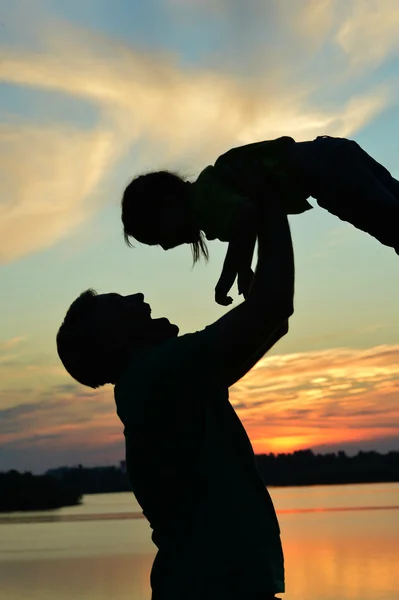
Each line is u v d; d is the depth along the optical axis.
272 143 2.64
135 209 3.14
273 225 2.46
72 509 37.44
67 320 2.44
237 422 2.19
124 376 2.29
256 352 2.29
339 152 2.51
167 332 2.43
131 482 2.25
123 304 2.41
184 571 2.04
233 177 2.63
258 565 2.01
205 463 2.11
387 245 2.46
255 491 2.11
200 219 2.70
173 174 3.12
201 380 2.18
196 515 2.09
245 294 2.51
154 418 2.18
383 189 2.43
